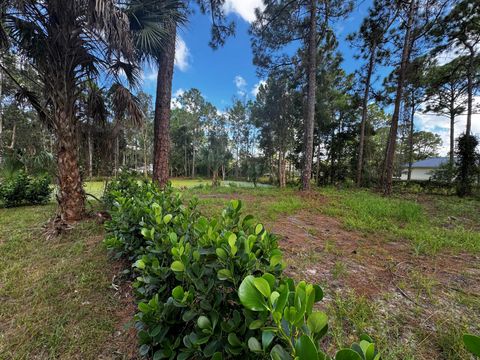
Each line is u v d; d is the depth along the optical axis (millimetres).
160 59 4543
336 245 2574
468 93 9438
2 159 5938
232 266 855
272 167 16609
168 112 4711
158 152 4652
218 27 5770
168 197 2207
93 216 3635
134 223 1838
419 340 1172
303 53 8773
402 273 1920
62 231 3072
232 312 838
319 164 14352
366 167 13062
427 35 7711
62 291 1791
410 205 4484
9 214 4410
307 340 448
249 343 602
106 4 2602
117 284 1874
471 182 7918
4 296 1741
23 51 3160
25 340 1315
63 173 3357
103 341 1308
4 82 9617
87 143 4375
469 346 473
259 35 8000
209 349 752
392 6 7656
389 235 2930
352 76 11195
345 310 1381
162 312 921
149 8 3496
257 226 1167
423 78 9836
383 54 9062
